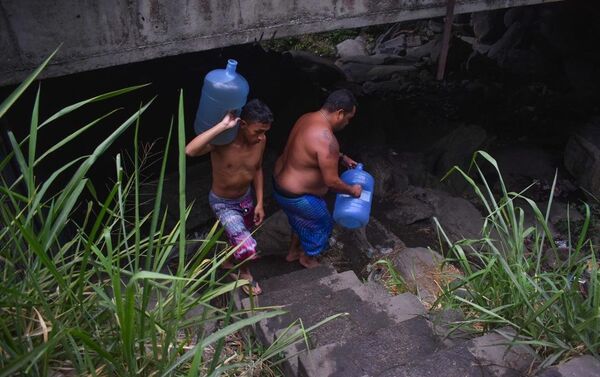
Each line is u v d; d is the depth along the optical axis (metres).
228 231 3.91
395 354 2.85
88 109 7.19
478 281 3.01
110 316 2.12
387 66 11.62
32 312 2.06
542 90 9.92
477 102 9.55
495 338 2.60
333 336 3.27
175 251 4.75
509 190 6.83
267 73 8.31
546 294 2.51
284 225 5.16
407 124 8.50
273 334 3.23
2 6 3.69
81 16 3.92
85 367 1.92
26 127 6.34
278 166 4.22
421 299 4.01
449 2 4.82
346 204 4.21
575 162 6.97
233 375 2.80
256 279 4.75
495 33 12.09
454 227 5.70
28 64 3.93
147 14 4.10
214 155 3.71
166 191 5.86
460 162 7.31
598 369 2.27
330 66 11.04
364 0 4.68
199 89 7.90
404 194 6.27
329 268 4.37
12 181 4.36
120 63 4.19
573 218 6.05
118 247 2.15
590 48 10.11
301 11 4.55
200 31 4.32
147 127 7.28
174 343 2.11
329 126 3.94
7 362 1.83
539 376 2.26
